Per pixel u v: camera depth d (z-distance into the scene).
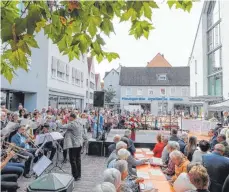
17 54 1.47
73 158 7.83
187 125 17.16
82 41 1.53
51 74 20.50
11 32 1.28
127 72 54.38
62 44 1.60
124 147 6.24
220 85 26.50
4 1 1.38
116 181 3.73
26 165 7.64
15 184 4.95
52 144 9.36
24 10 1.38
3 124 7.87
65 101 25.33
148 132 18.08
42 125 9.92
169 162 6.29
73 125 7.63
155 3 1.43
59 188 3.15
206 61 30.98
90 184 7.54
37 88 18.28
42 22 1.39
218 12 27.12
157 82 52.03
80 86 31.09
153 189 4.31
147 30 1.59
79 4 1.41
